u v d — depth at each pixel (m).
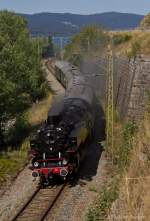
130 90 67.38
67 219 40.28
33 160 50.03
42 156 49.47
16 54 76.62
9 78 73.44
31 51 115.19
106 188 43.66
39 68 116.62
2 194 49.41
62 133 49.91
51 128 50.53
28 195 47.38
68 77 111.38
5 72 72.31
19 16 124.44
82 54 160.62
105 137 68.12
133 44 111.44
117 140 60.12
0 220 41.53
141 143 43.41
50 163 49.34
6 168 57.31
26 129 78.62
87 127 61.00
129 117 62.78
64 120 54.12
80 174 52.94
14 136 74.56
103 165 55.41
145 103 55.81
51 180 51.69
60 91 123.31
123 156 48.91
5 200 47.34
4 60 73.62
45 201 45.09
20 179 53.44
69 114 57.16
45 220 40.50
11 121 82.19
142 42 107.19
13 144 71.44
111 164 54.69
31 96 89.06
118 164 50.88
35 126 81.69
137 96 62.09
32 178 52.88
